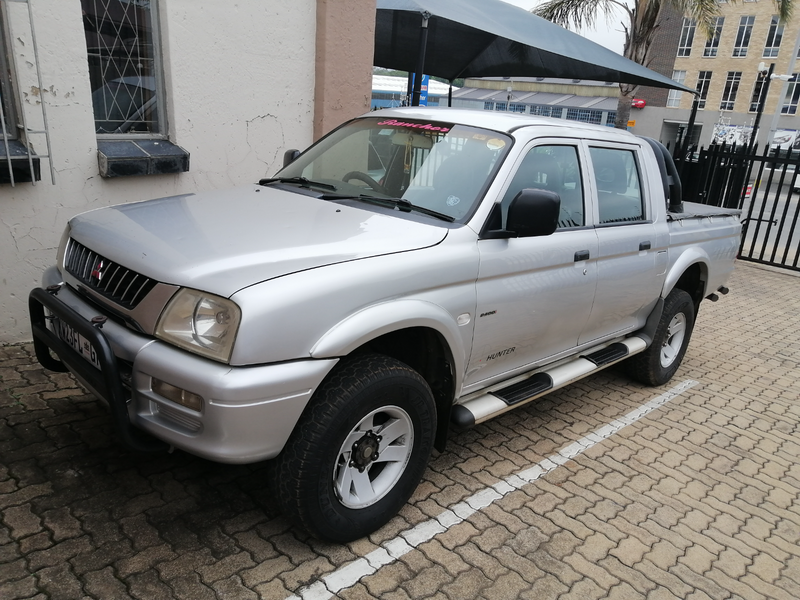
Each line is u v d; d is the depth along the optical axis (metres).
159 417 2.51
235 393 2.32
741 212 6.08
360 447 2.84
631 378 5.46
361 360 2.79
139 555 2.69
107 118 4.95
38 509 2.88
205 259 2.56
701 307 8.45
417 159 3.64
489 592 2.77
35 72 4.22
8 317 4.46
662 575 3.04
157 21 5.02
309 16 5.95
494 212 3.32
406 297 2.85
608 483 3.79
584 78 10.97
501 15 8.01
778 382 5.93
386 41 9.20
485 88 45.34
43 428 3.50
